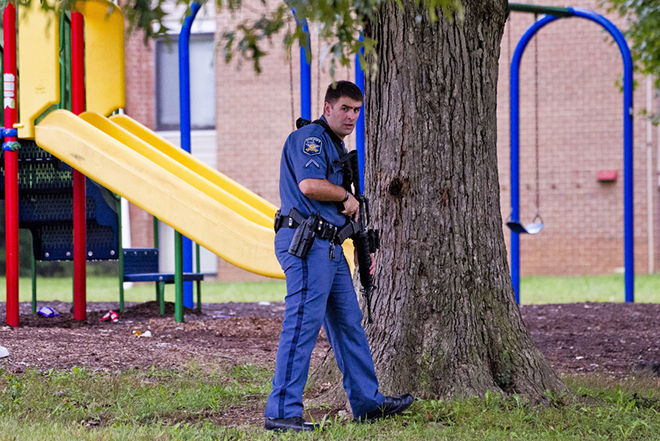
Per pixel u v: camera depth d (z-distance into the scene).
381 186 10.33
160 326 18.08
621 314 21.53
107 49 19.98
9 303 17.33
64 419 8.85
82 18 19.09
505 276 10.34
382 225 10.33
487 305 10.05
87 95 19.80
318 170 8.17
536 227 22.02
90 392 10.26
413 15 10.01
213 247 16.56
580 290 31.44
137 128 21.25
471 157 10.10
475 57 10.10
